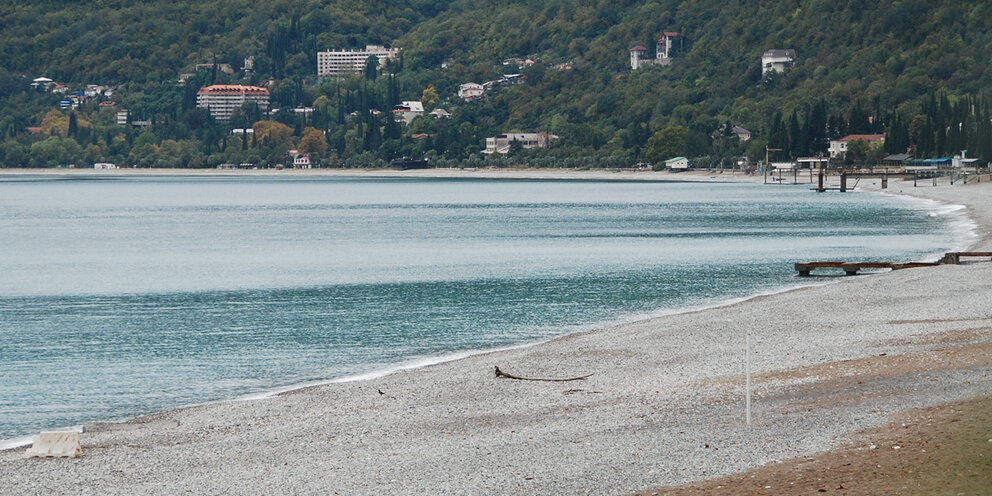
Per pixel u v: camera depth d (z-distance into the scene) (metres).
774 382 47.09
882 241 141.25
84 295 102.12
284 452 39.03
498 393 48.56
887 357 50.88
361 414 45.53
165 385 58.88
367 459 37.38
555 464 35.28
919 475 31.08
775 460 33.91
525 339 71.81
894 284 83.62
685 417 41.44
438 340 72.12
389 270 120.00
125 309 91.62
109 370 63.50
